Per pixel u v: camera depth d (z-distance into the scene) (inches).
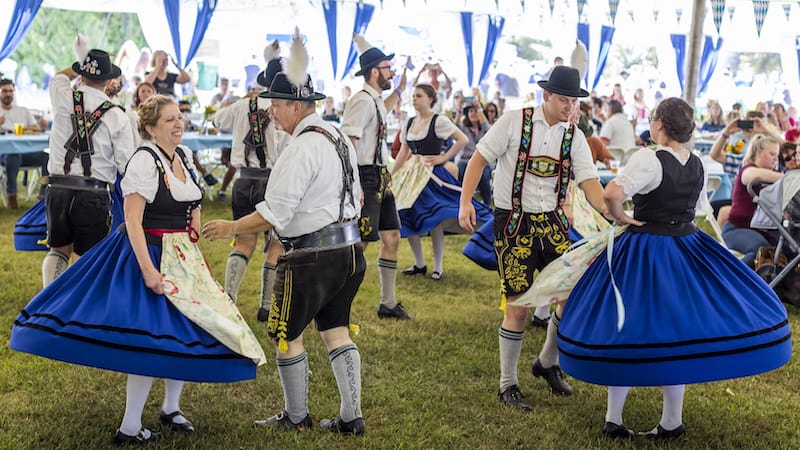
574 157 136.3
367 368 157.8
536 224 137.1
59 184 166.7
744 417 137.9
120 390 140.2
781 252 211.9
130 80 604.7
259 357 112.9
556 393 146.7
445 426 130.5
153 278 111.2
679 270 118.4
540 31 646.5
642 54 1293.1
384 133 182.1
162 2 534.3
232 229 112.5
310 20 593.0
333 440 122.6
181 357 107.9
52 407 131.7
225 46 621.0
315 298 115.8
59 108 165.2
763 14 368.2
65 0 514.6
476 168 139.0
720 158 245.8
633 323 113.7
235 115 189.0
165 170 116.0
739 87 758.5
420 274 246.8
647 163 119.6
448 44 650.8
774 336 114.7
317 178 112.7
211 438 121.9
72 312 109.5
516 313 139.8
